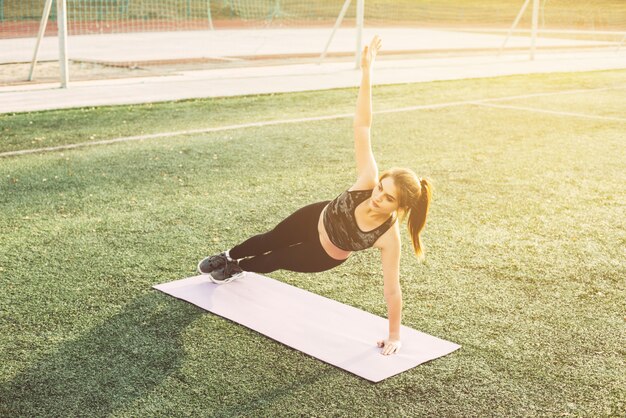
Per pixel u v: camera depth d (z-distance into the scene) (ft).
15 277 16.05
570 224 21.06
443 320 14.57
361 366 12.56
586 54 79.71
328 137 32.32
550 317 14.88
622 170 27.81
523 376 12.48
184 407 11.23
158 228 19.66
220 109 38.63
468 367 12.71
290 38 88.17
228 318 14.29
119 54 64.39
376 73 55.67
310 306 14.96
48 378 11.96
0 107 36.63
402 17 137.80
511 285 16.48
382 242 12.52
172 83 46.73
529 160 29.12
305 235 13.64
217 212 21.22
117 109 37.65
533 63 67.82
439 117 38.45
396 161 28.37
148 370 12.31
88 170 25.67
